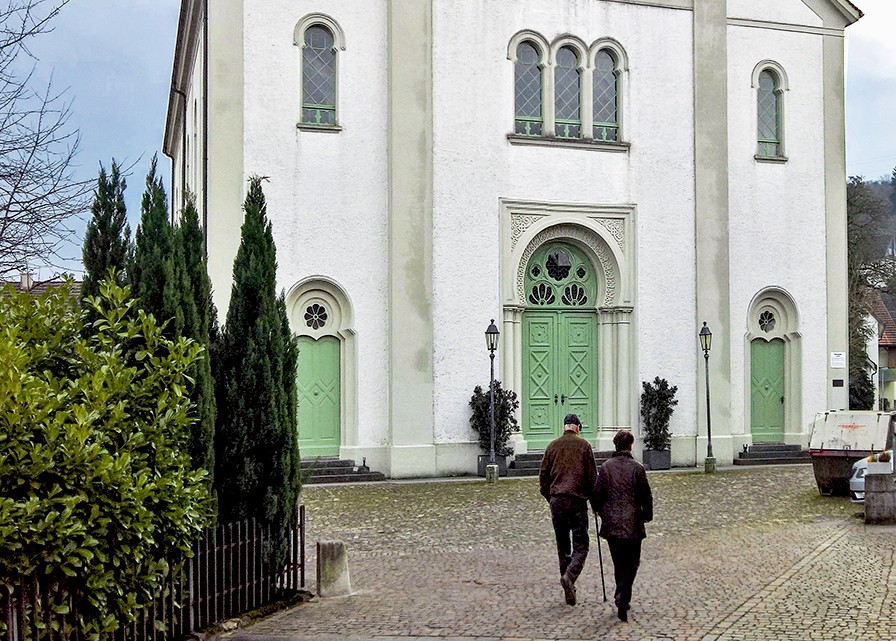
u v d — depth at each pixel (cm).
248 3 2070
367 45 2147
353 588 1088
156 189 903
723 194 2373
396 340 2109
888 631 847
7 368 668
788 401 2467
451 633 887
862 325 4150
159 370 810
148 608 808
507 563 1216
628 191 2317
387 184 2138
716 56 2389
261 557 983
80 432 686
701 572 1133
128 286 829
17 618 668
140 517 739
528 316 2289
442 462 2136
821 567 1141
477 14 2219
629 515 918
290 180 2080
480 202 2200
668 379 2322
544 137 2253
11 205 1007
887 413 1781
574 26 2295
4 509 638
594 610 961
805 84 2506
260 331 979
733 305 2406
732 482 2012
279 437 992
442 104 2184
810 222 2489
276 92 2080
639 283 2312
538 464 2186
